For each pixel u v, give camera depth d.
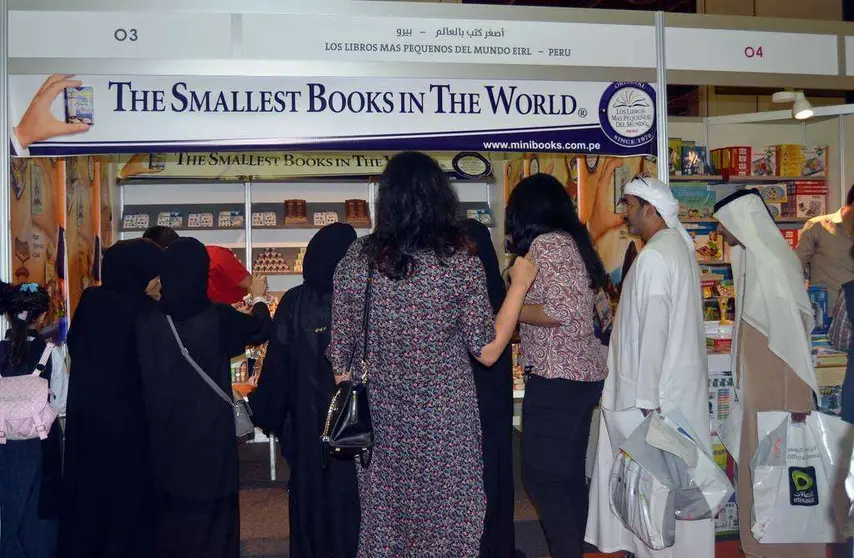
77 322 3.28
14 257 3.67
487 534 3.10
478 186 7.25
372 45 3.45
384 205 2.44
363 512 2.56
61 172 4.75
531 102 3.61
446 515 2.43
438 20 3.50
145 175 6.39
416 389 2.42
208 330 3.18
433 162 2.48
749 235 3.37
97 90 3.32
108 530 3.20
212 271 4.36
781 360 3.32
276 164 6.51
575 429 3.14
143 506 3.27
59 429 3.29
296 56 3.40
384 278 2.40
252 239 6.89
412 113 3.52
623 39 3.67
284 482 5.36
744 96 8.77
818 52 3.86
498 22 3.55
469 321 2.43
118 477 3.21
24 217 3.94
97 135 3.33
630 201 3.33
